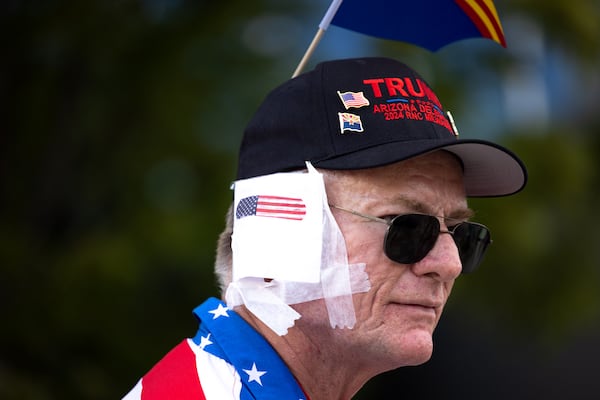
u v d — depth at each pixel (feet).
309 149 27.14
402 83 28.02
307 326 26.73
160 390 25.91
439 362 99.40
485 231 28.81
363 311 26.43
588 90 83.92
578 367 96.53
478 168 29.40
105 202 67.77
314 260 25.95
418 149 26.04
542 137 72.69
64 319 61.93
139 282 62.39
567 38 71.41
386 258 26.45
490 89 72.64
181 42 65.92
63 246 66.44
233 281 27.17
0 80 66.49
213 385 25.90
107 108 66.49
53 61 66.08
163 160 66.33
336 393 27.71
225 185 64.64
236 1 66.90
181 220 63.72
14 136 67.62
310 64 67.26
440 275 26.91
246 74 66.39
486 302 75.15
